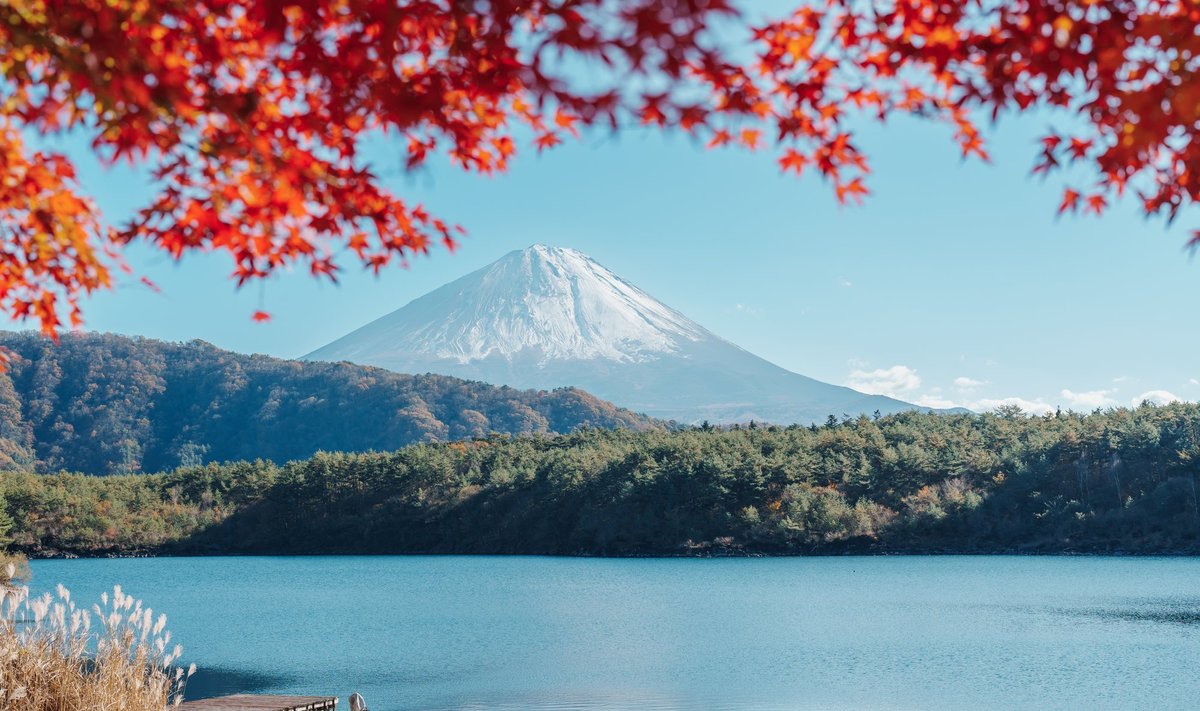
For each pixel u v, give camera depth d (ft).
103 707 36.45
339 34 13.98
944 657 119.34
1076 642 128.67
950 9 14.64
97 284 18.69
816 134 16.80
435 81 14.79
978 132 16.93
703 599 198.59
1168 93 13.28
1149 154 16.19
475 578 263.49
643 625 158.40
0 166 16.19
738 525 331.16
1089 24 13.47
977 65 15.05
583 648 134.00
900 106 16.63
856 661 117.91
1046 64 14.07
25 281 19.04
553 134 17.22
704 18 11.82
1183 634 134.41
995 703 91.81
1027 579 223.71
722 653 126.82
